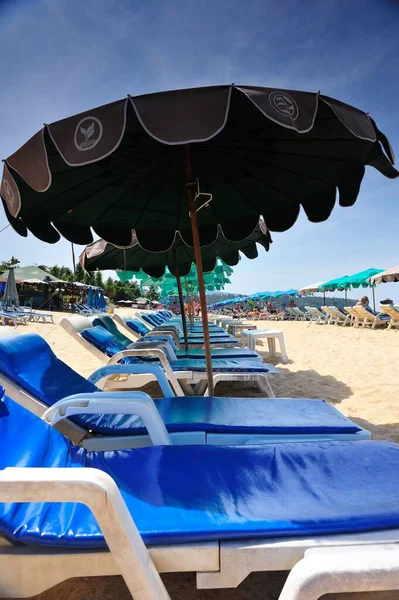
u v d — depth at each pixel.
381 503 1.34
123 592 1.47
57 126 1.81
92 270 6.81
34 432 1.67
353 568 0.91
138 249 6.67
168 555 1.17
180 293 6.05
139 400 2.02
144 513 1.29
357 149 2.82
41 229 3.57
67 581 1.54
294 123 1.73
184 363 4.36
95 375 3.09
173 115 1.68
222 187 3.80
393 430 3.33
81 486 1.00
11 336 2.38
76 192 3.44
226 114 1.69
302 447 1.87
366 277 18.80
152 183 3.65
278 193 3.71
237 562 1.17
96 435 2.20
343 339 11.10
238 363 4.32
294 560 1.16
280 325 17.91
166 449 1.83
